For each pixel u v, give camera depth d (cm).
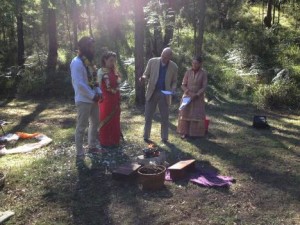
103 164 602
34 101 1206
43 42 1692
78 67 586
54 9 1411
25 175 568
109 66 659
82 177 561
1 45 1659
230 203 491
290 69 1282
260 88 1154
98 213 468
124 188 529
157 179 518
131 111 998
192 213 467
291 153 679
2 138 760
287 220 454
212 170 596
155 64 688
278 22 1792
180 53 1400
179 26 1677
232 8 1861
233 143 727
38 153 675
